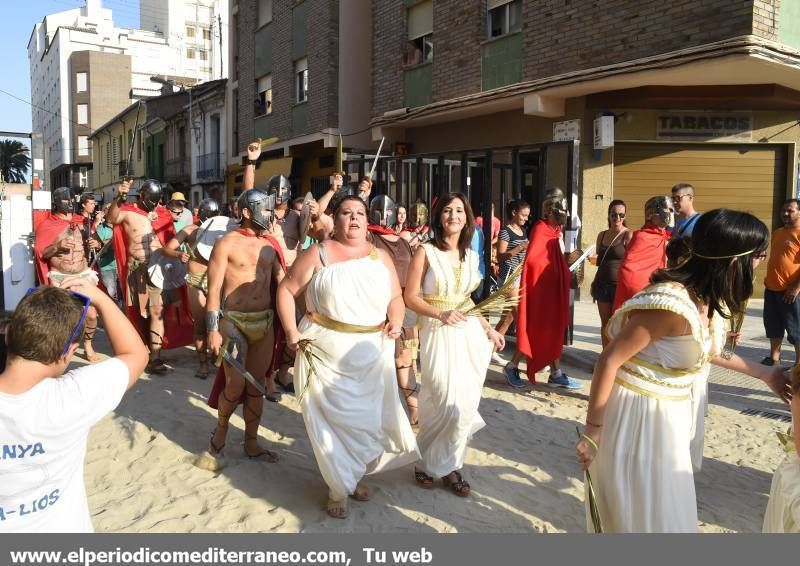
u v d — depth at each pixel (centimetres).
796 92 1206
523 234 789
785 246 725
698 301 271
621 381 279
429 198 1005
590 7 1203
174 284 679
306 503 405
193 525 373
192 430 518
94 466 452
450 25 1505
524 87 1274
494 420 572
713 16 1029
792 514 255
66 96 6331
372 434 381
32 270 903
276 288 480
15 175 4778
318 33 1889
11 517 200
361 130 1898
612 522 279
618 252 696
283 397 607
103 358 738
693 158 1298
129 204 699
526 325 644
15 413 197
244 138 2427
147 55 6344
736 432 562
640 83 1153
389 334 400
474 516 399
